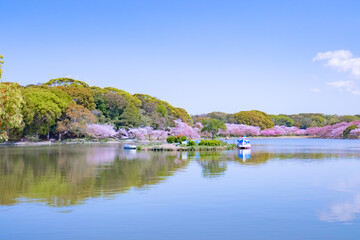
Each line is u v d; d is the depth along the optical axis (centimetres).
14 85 3033
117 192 1962
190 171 2897
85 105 10594
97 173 2770
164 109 13188
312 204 1678
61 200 1758
